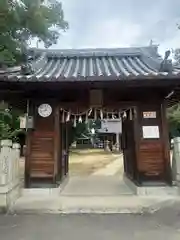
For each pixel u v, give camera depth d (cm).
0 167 580
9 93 715
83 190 830
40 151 727
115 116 820
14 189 654
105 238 405
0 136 1164
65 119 768
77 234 425
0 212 558
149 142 733
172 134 2048
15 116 1181
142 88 708
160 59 898
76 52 1051
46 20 921
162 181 716
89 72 758
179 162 701
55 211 568
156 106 744
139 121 738
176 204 607
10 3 809
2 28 810
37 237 412
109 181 1064
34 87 664
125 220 503
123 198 676
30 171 720
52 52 1045
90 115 830
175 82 636
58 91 720
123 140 1080
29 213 557
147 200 646
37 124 735
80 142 3731
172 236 413
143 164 724
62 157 880
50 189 704
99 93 697
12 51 886
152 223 482
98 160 2077
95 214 548
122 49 1060
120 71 763
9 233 433
